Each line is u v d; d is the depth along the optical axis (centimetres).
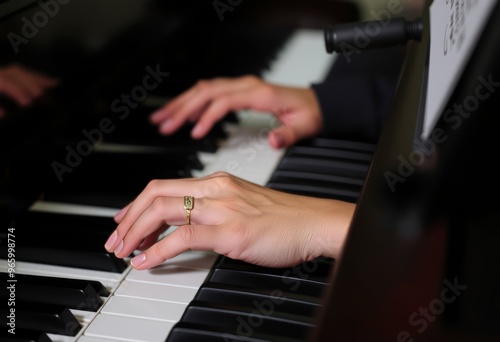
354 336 99
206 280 121
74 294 118
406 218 108
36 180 133
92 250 123
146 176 137
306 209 123
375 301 101
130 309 118
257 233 121
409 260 104
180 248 120
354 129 152
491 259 104
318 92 153
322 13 197
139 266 121
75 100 138
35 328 116
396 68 167
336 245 121
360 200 111
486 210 109
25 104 130
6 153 128
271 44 184
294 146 148
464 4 108
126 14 149
